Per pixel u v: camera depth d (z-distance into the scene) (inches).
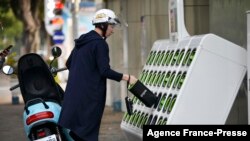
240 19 409.1
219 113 331.6
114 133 591.5
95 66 356.5
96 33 359.9
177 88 338.6
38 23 1898.4
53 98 383.6
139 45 735.7
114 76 350.9
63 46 1480.1
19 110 872.9
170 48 377.1
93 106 355.6
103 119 709.3
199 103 329.1
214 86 330.3
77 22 1248.8
